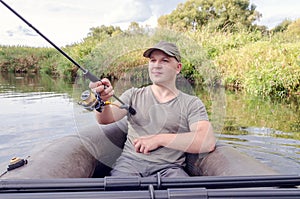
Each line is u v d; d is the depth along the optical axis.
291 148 3.13
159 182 1.23
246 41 10.52
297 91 7.22
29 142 3.46
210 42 9.68
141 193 1.10
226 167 1.75
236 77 8.44
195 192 1.10
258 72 7.78
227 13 16.64
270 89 7.17
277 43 9.61
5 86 9.37
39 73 16.92
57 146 1.94
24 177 1.50
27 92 7.78
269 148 3.13
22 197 1.08
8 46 18.61
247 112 4.99
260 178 1.27
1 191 1.21
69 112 5.01
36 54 17.75
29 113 4.98
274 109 5.29
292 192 1.12
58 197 1.08
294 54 8.01
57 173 1.66
